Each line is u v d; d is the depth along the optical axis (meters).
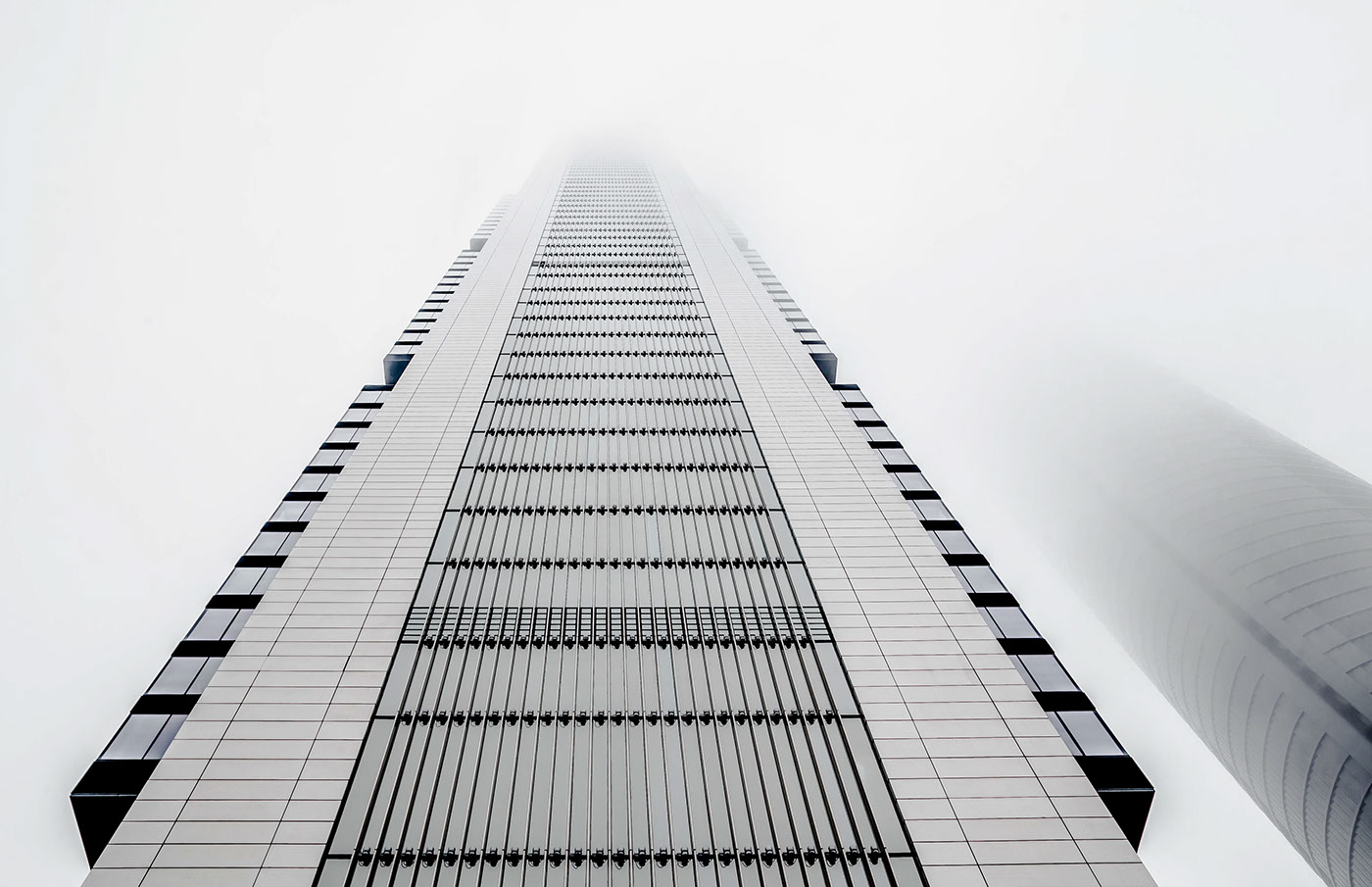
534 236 75.44
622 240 74.50
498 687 19.36
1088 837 15.81
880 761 17.53
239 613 25.84
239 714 18.19
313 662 19.94
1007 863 15.30
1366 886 21.67
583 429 33.88
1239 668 27.14
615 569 24.23
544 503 27.83
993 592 27.84
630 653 20.73
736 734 18.25
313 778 16.67
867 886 14.95
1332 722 22.42
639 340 46.16
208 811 15.79
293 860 14.98
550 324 48.75
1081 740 20.91
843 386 46.53
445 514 26.94
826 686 19.69
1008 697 19.42
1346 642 23.45
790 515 27.41
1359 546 26.88
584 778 16.98
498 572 23.84
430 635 21.06
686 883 14.98
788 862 15.45
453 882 14.83
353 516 26.61
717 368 41.69
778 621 22.00
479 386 38.47
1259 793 26.58
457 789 16.64
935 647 21.09
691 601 22.83
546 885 14.85
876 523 26.97
